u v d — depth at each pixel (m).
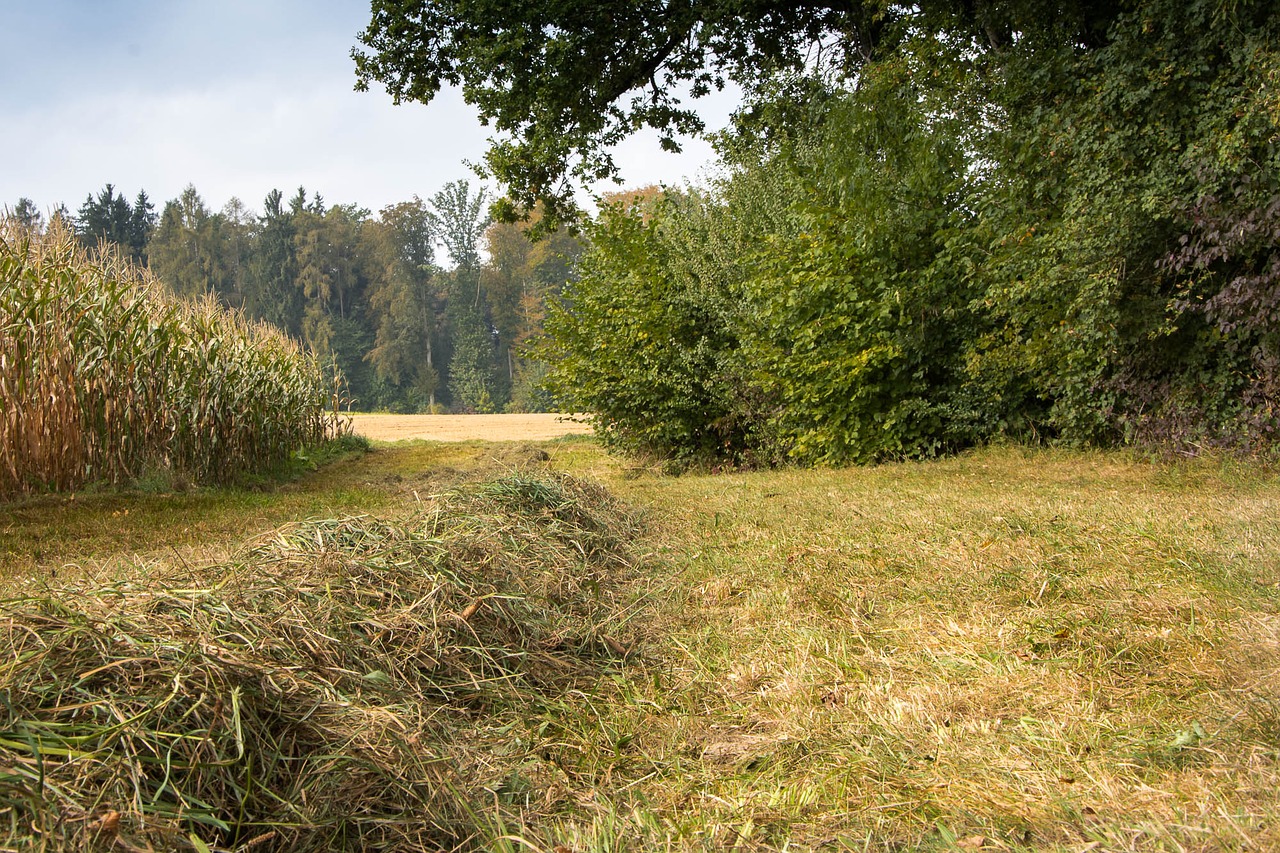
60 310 9.62
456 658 3.74
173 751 2.35
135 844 2.00
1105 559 5.10
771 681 3.74
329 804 2.43
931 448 11.60
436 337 69.75
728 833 2.50
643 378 13.94
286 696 2.74
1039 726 3.02
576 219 17.81
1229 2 8.25
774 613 4.66
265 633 3.10
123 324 10.25
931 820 2.46
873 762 2.85
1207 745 2.74
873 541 6.13
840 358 11.67
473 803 2.66
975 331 11.31
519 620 4.28
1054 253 9.63
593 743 3.29
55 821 1.96
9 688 2.32
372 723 2.76
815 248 11.70
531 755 3.14
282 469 13.40
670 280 14.41
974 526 6.35
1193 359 9.37
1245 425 8.80
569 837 2.51
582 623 4.57
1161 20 8.98
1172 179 8.70
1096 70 10.08
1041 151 9.99
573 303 15.73
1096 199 9.05
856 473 10.73
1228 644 3.54
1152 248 9.20
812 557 5.80
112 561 5.98
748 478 11.32
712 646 4.29
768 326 12.73
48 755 2.15
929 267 11.19
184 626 2.93
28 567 6.05
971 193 11.18
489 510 6.31
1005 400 11.34
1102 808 2.41
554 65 15.13
